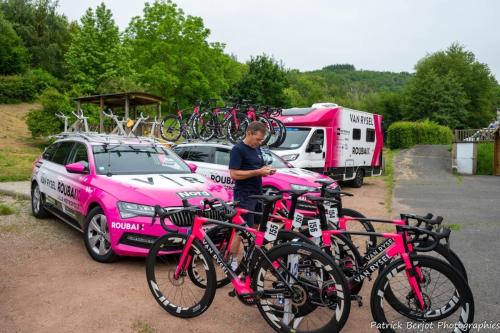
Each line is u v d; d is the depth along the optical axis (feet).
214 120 37.83
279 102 122.01
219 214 15.69
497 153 66.90
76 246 20.44
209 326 12.94
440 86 193.88
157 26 118.73
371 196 42.55
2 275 16.47
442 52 216.54
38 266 17.57
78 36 90.94
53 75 161.99
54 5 182.29
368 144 50.83
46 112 73.36
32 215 26.63
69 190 21.11
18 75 133.18
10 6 172.24
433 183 55.01
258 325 13.11
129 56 96.63
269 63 123.95
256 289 12.32
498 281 17.24
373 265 12.50
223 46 128.36
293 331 11.85
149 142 23.94
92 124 69.97
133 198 17.66
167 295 14.20
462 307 11.27
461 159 68.54
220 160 30.96
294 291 11.94
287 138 40.24
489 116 205.57
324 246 13.33
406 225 12.50
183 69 119.65
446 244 12.42
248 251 13.41
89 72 88.89
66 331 12.34
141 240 17.19
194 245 13.41
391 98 216.54
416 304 11.97
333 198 14.46
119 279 16.37
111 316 13.33
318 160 40.52
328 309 13.16
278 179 28.48
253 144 16.01
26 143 75.61
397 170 70.74
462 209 34.73
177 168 22.38
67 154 23.49
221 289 15.79
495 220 29.96
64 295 14.78
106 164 20.68
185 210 13.71
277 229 12.64
